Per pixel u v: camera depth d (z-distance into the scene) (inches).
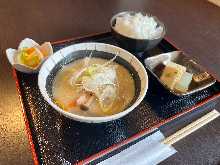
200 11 18.8
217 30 16.8
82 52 11.0
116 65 11.0
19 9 15.9
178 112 10.3
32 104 9.9
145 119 9.9
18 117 9.5
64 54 10.6
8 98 10.2
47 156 8.4
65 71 10.6
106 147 8.9
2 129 9.0
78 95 9.8
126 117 9.9
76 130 9.2
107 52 11.1
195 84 11.3
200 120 10.4
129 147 9.2
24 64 10.9
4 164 8.1
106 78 10.1
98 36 13.9
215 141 9.6
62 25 15.0
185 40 15.3
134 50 12.5
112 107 9.5
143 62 12.3
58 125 9.3
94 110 9.4
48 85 9.6
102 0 17.9
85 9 16.8
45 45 11.6
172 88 10.9
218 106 11.1
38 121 9.3
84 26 15.1
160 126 9.8
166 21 16.9
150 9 18.0
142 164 8.8
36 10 16.0
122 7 17.6
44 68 9.7
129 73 10.7
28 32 14.0
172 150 9.2
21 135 8.9
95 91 9.8
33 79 10.9
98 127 9.4
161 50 13.5
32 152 8.3
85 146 8.8
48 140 8.8
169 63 11.5
